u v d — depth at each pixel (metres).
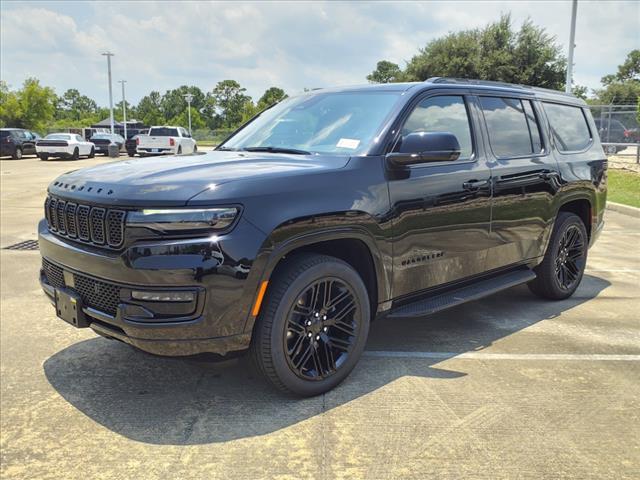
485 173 4.30
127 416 3.22
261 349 3.15
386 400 3.39
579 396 3.45
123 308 2.93
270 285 3.17
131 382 3.66
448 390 3.52
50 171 22.33
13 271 6.56
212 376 3.73
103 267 3.02
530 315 5.04
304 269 3.22
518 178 4.61
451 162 4.09
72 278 3.27
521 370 3.84
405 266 3.78
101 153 36.03
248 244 2.94
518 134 4.81
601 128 22.11
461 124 4.28
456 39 37.22
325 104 4.31
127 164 3.64
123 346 4.27
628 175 16.56
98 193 3.09
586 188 5.48
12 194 14.25
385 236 3.59
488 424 3.11
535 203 4.84
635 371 3.83
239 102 115.56
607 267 7.02
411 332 4.59
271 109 4.83
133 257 2.88
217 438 2.98
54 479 2.64
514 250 4.72
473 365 3.92
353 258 3.71
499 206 4.44
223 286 2.90
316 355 3.37
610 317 4.99
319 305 3.35
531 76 36.00
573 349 4.23
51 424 3.14
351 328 3.52
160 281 2.86
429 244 3.91
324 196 3.27
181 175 3.15
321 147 3.88
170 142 29.28
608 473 2.68
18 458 2.81
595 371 3.83
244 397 3.44
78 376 3.75
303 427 3.08
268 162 3.52
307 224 3.16
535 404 3.35
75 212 3.21
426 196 3.82
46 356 4.09
